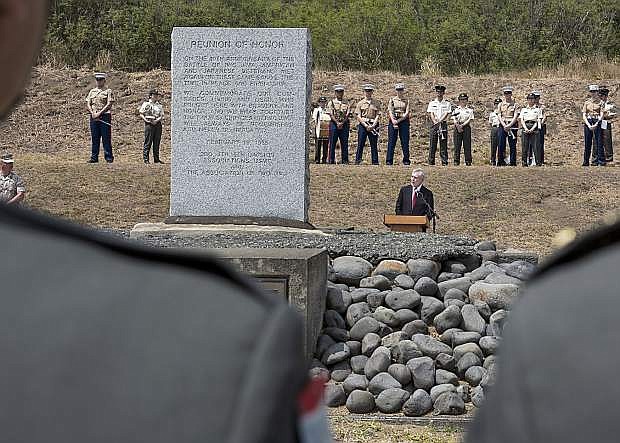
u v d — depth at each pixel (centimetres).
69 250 126
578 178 2895
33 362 116
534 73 4631
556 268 126
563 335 115
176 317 120
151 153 4012
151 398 115
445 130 3544
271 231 1552
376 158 3431
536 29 4997
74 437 113
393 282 1253
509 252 1515
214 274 127
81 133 4125
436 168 3042
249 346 119
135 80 4425
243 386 116
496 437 116
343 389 1096
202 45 1622
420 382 1088
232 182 1625
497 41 4934
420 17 5334
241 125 1623
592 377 111
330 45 4891
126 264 126
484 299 1214
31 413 114
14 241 125
